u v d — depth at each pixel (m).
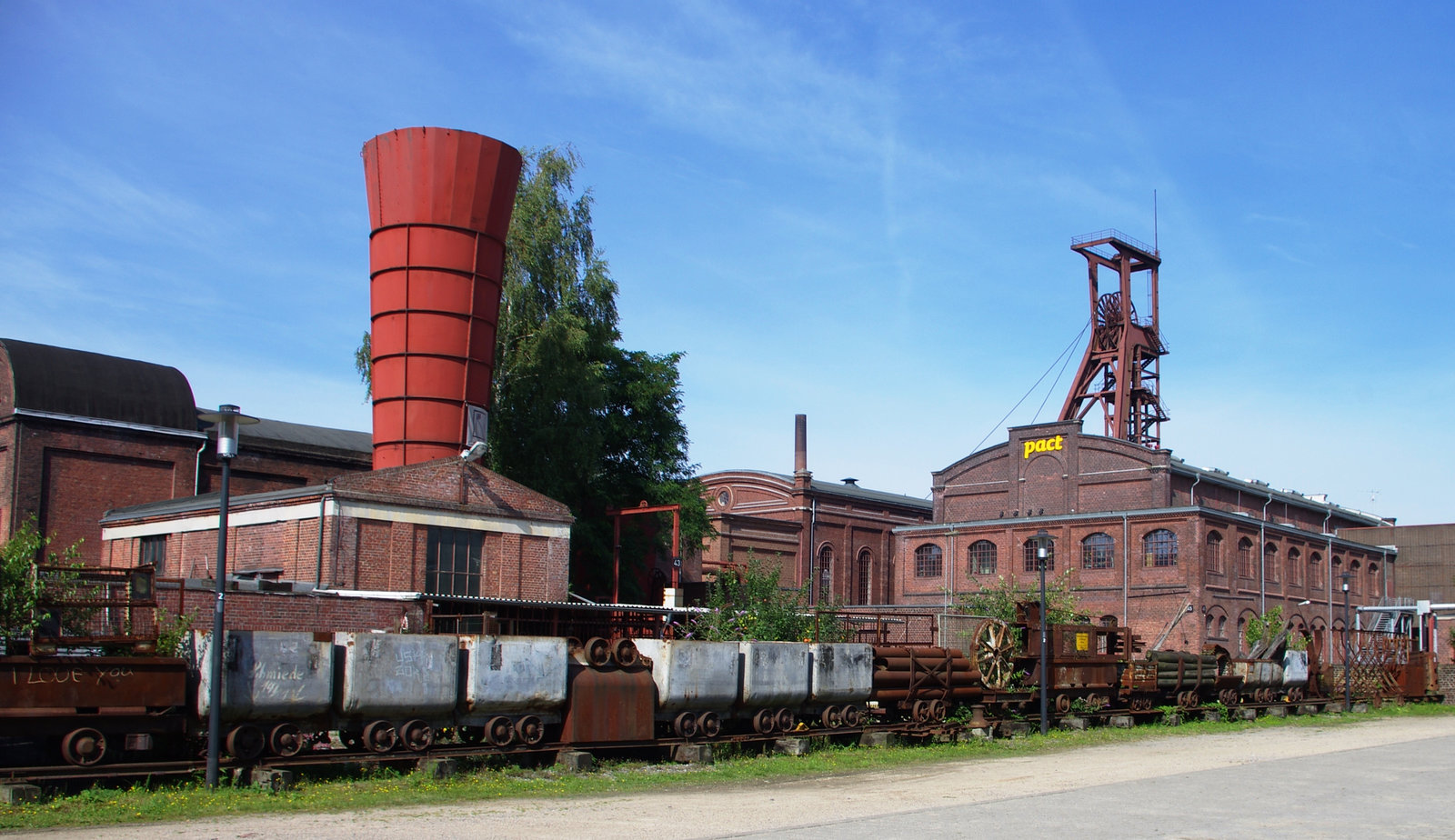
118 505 36.62
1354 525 68.44
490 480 28.98
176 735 13.70
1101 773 17.14
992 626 24.00
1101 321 58.50
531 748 15.98
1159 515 48.59
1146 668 27.80
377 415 30.56
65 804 11.72
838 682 19.97
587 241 40.69
